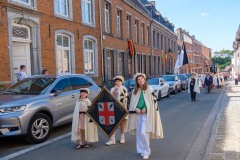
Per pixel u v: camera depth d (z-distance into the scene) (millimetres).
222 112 11906
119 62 26047
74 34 17922
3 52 12242
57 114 8359
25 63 13969
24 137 7355
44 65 14867
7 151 6945
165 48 44500
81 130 7117
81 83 9812
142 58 32750
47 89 8352
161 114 12312
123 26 26625
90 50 20438
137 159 6152
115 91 7383
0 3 12039
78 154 6578
